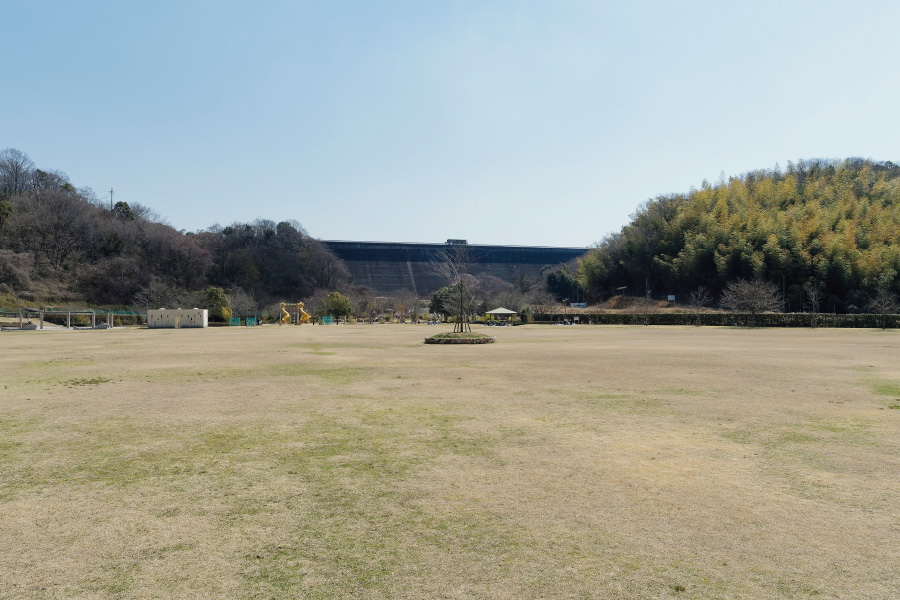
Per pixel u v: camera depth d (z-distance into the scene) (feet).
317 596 14.73
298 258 507.30
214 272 455.63
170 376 62.75
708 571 16.01
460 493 22.80
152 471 26.12
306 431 34.27
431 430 34.37
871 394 47.62
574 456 28.30
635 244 415.44
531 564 16.49
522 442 31.27
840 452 28.89
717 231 362.33
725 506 21.15
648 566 16.33
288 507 21.35
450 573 15.97
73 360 83.46
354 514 20.59
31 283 343.87
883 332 171.12
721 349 100.53
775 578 15.58
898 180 434.30
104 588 15.24
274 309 383.04
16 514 20.75
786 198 403.34
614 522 19.66
